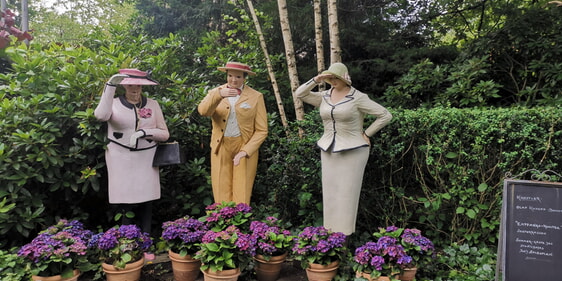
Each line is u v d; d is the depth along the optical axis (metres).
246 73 3.47
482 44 5.64
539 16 5.55
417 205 3.84
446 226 3.85
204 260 2.67
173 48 5.31
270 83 5.72
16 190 3.16
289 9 6.36
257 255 2.88
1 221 3.10
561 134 3.25
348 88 3.18
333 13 4.12
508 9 6.24
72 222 3.06
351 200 3.19
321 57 4.37
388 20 7.40
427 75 5.30
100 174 3.59
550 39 5.54
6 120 3.32
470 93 4.93
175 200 4.05
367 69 6.80
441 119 3.47
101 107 3.09
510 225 2.65
